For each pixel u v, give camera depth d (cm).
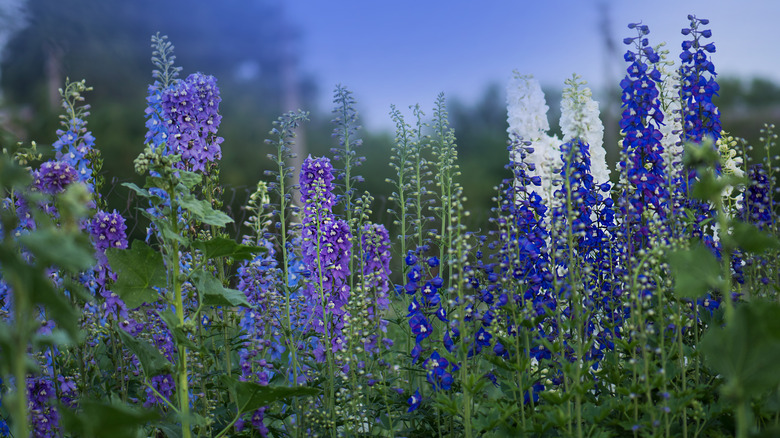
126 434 204
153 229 394
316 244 425
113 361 409
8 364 204
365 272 438
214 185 459
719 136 408
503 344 376
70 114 428
